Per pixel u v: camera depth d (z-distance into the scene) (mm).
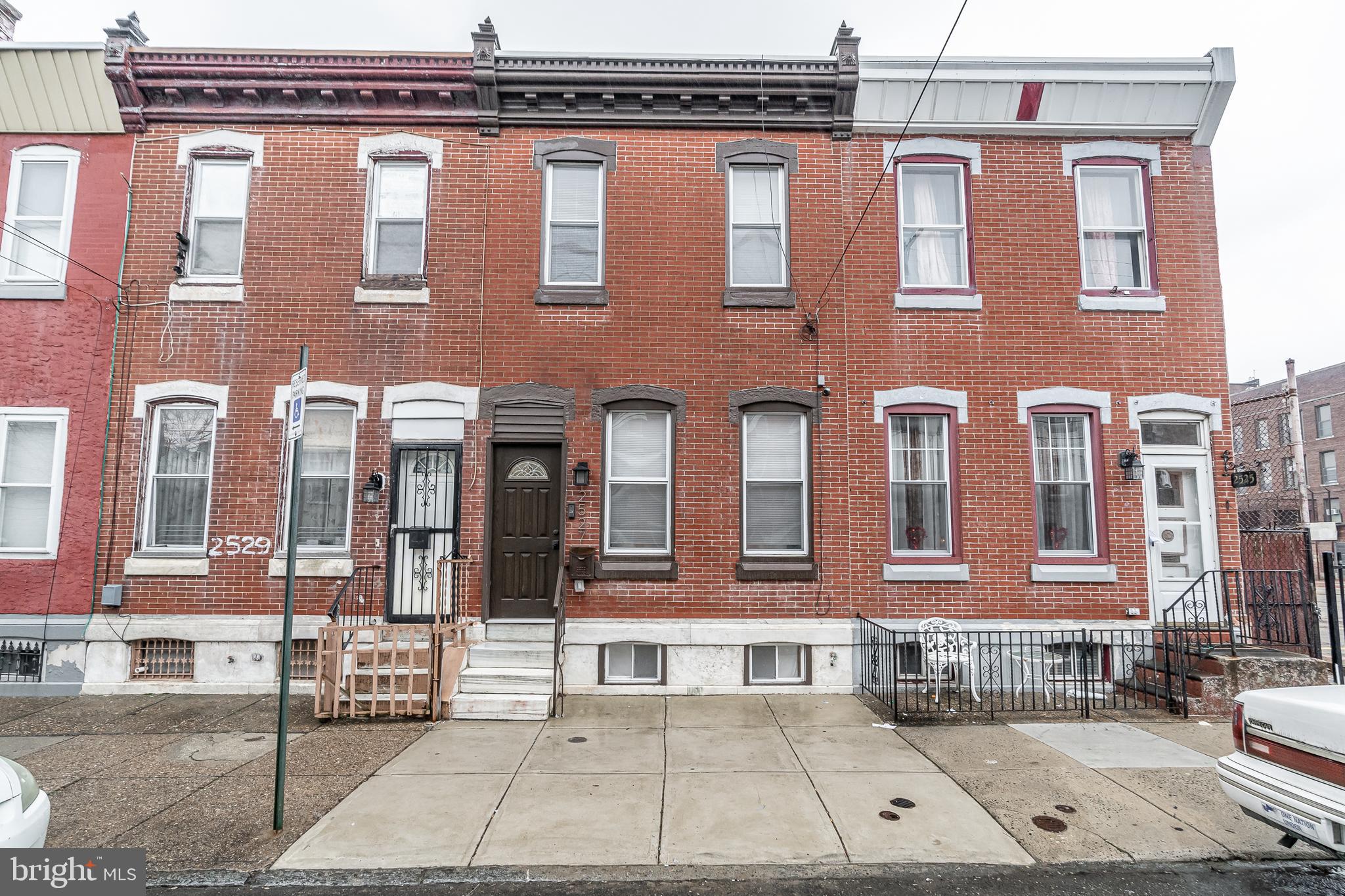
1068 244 9812
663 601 9156
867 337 9609
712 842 5109
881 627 8727
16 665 9000
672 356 9500
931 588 9289
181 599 9078
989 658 8719
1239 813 5570
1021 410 9555
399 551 9242
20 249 9578
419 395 9359
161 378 9352
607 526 9352
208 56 9492
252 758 6707
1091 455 9609
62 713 8117
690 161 9836
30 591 9062
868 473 9430
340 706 8078
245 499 9219
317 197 9680
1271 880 4688
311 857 4902
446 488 9352
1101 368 9641
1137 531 9430
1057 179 9914
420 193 9844
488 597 9141
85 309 9438
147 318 9430
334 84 9633
